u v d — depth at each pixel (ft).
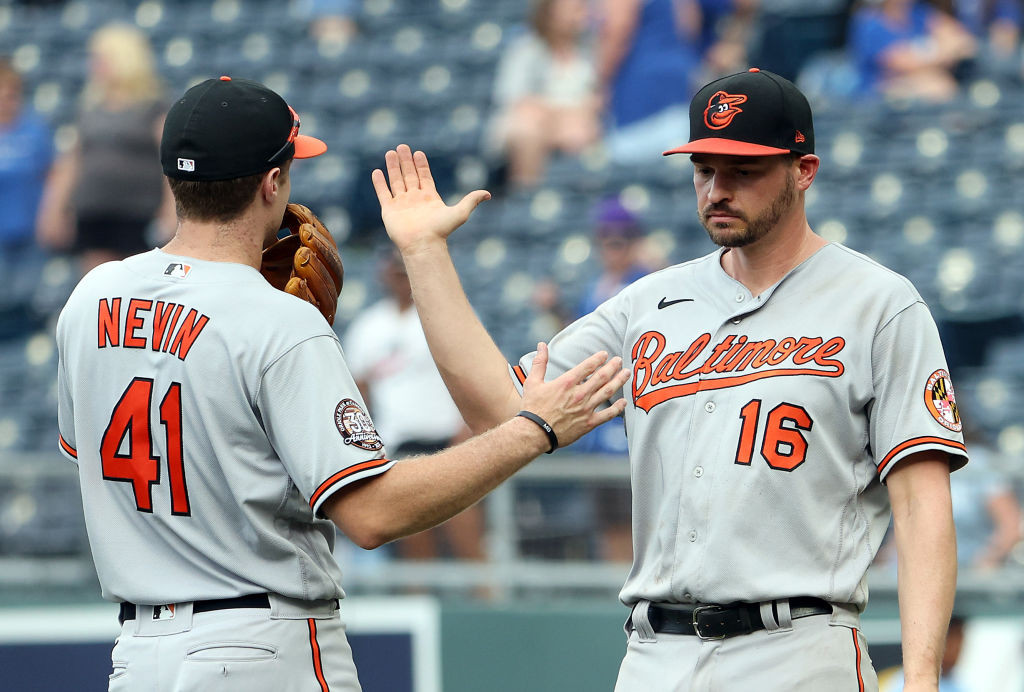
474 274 111.34
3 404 106.83
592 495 73.72
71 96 141.59
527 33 125.18
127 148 105.81
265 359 34.60
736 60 123.03
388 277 81.76
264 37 144.36
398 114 132.77
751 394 36.73
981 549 71.77
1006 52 124.98
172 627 35.27
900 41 120.88
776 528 36.22
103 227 105.81
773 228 37.45
